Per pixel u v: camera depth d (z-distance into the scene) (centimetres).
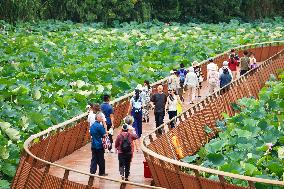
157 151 2102
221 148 2241
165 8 8444
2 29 6494
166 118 2986
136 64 4288
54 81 3631
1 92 2998
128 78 3781
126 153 1978
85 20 7700
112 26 7812
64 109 2884
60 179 1716
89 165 2239
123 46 5522
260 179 1526
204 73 4206
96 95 3228
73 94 3138
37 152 2105
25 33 6325
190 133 2523
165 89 3469
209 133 2747
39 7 7500
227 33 6894
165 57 4650
